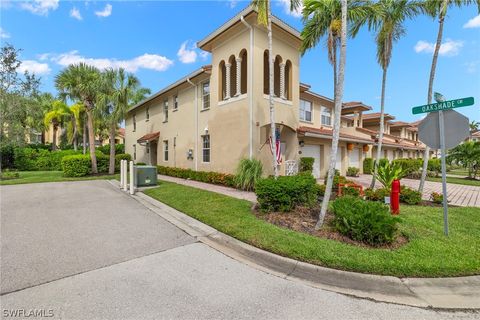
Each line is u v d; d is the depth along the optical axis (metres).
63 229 5.45
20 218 6.29
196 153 14.65
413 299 3.03
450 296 3.09
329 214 6.18
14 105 15.59
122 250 4.37
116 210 7.25
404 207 7.52
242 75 13.23
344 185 8.96
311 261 3.79
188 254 4.26
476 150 16.84
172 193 9.27
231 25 11.09
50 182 13.46
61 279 3.33
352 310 2.79
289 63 12.59
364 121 26.72
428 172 19.70
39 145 29.31
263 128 11.35
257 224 5.43
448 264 3.63
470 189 12.45
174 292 3.07
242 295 3.04
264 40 11.16
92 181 13.91
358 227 4.48
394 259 3.78
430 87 9.08
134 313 2.65
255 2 7.86
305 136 12.93
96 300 2.87
